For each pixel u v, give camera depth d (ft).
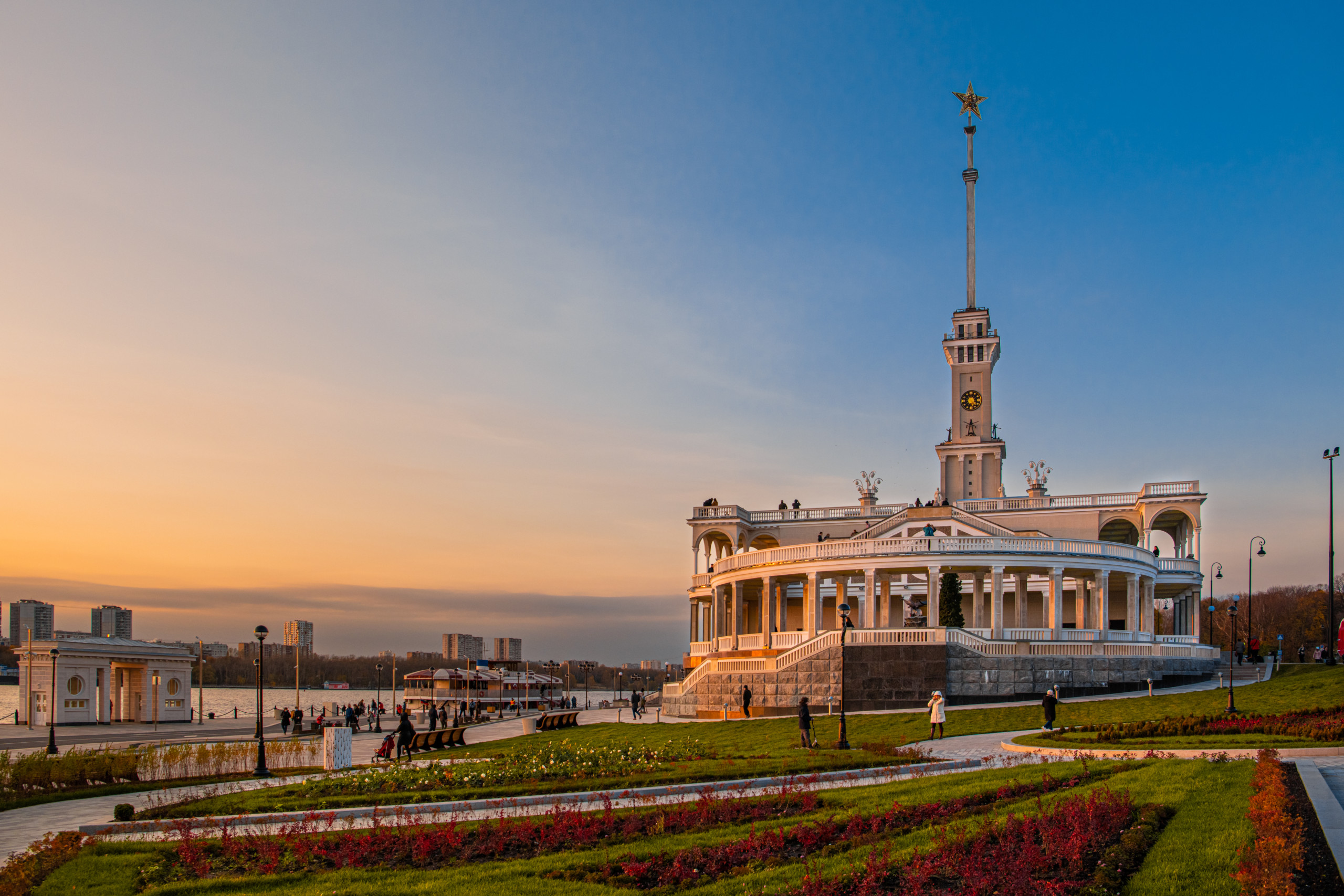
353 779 114.32
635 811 81.35
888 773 106.63
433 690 493.77
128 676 358.84
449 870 63.31
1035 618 311.88
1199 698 176.96
